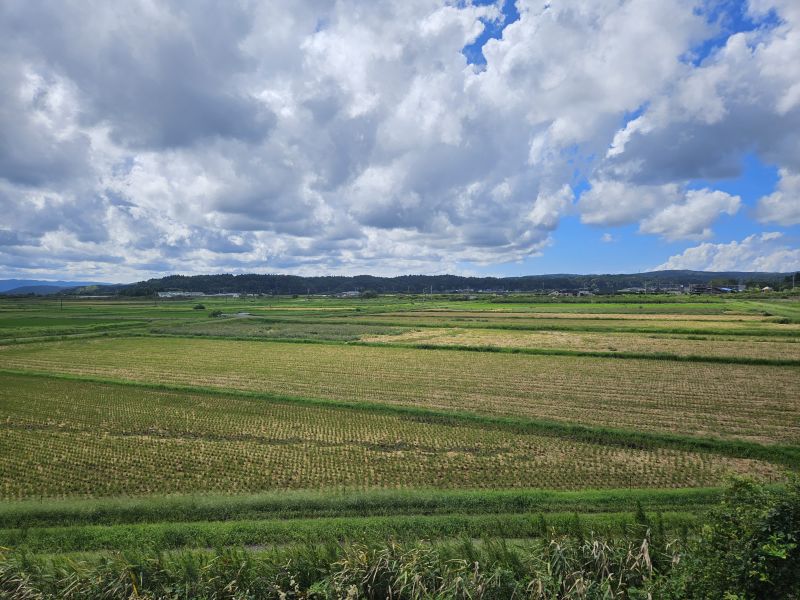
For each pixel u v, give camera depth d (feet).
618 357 175.22
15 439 92.43
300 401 118.42
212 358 188.96
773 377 139.23
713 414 104.47
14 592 37.96
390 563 38.32
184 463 79.87
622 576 36.78
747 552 30.25
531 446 87.35
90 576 38.78
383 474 75.10
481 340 230.89
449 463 79.41
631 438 90.33
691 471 75.41
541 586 35.17
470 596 34.99
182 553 45.27
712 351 179.73
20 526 58.54
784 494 31.76
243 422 102.89
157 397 125.49
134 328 297.94
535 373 150.71
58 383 143.64
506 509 61.36
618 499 62.90
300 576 39.01
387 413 109.40
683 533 40.22
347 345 223.92
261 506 61.72
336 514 60.54
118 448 87.15
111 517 60.03
